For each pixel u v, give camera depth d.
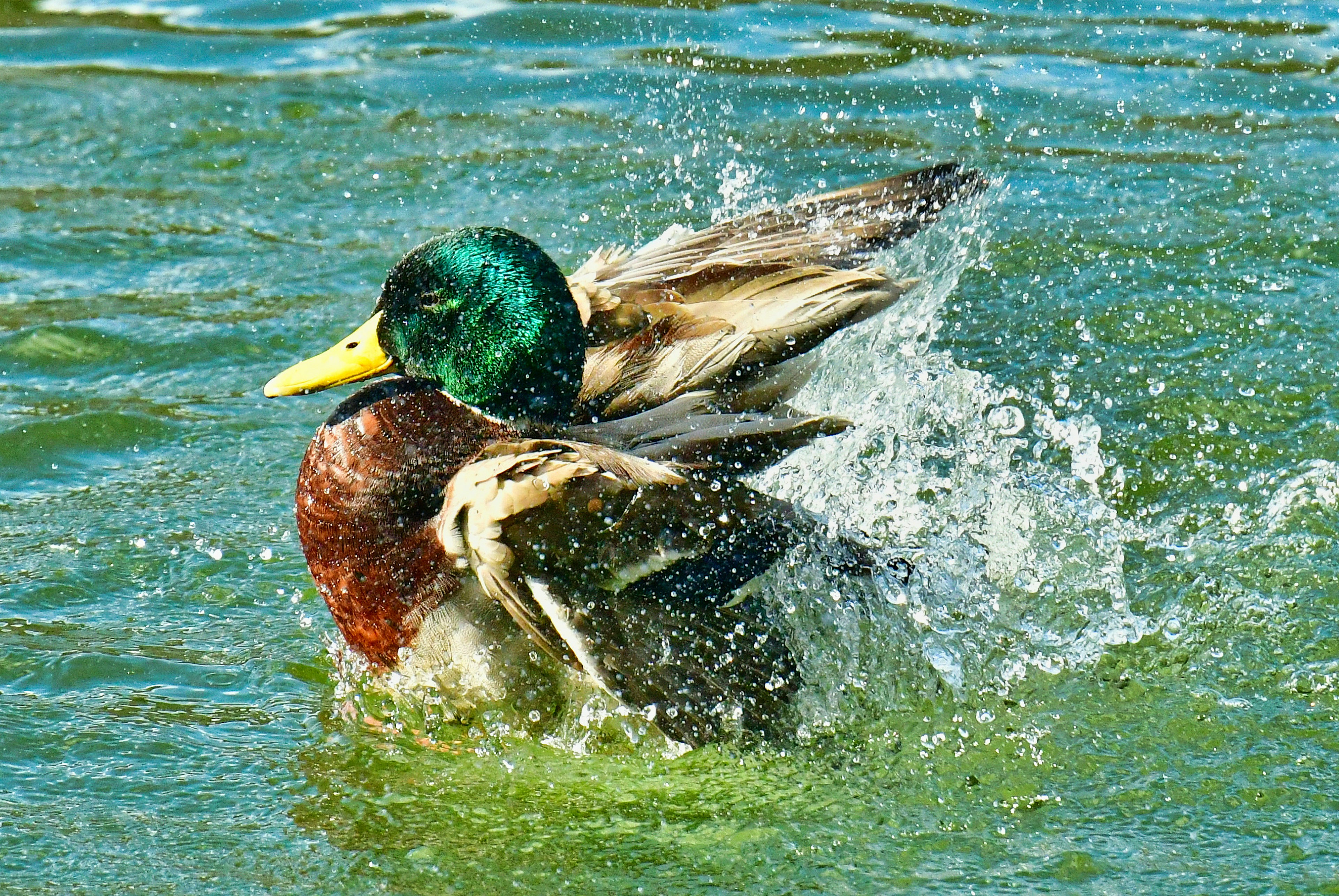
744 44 17.58
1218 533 10.31
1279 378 11.88
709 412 9.27
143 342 12.77
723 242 10.19
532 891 7.49
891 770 8.41
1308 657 9.16
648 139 15.73
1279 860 7.57
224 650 9.38
